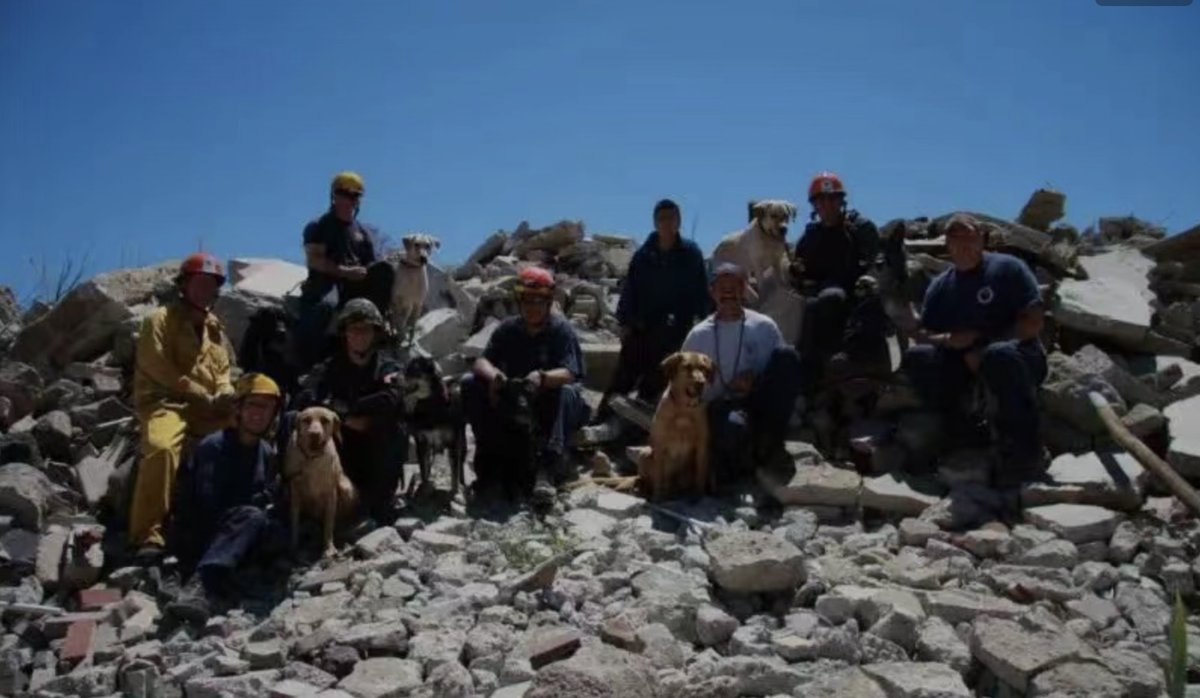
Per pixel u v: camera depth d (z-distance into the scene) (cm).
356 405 685
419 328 934
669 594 553
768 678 470
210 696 488
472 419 730
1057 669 460
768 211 841
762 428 722
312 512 654
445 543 642
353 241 855
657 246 823
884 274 817
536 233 1212
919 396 738
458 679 479
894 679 454
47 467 743
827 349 784
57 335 916
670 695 461
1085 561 602
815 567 585
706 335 747
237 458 644
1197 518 627
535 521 688
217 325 738
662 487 714
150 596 610
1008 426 676
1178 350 826
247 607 595
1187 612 554
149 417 680
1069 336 837
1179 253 967
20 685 521
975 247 728
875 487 682
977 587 568
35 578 628
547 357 743
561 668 443
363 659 515
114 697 500
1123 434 622
